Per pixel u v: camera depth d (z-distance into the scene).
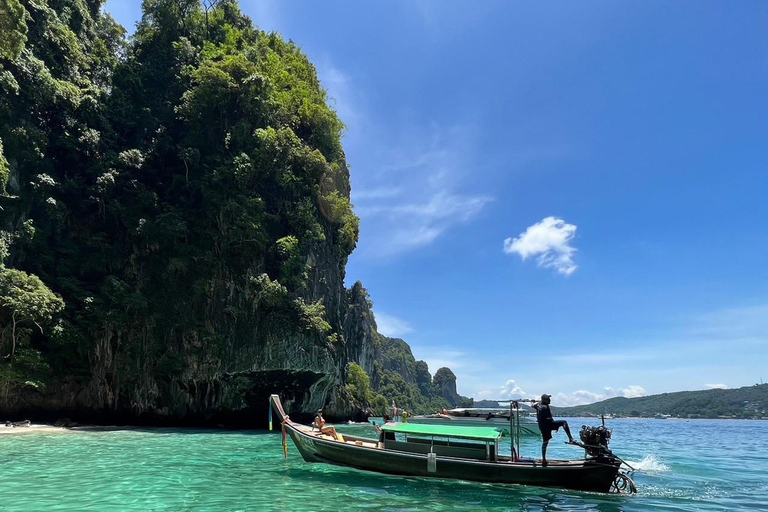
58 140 43.19
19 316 33.09
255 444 25.20
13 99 40.50
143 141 48.88
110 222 43.94
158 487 12.74
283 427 17.39
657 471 18.12
